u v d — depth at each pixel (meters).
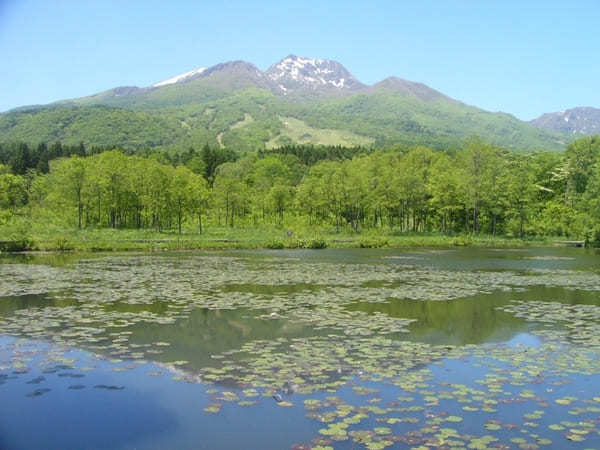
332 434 7.43
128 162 75.62
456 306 17.88
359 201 74.25
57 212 72.31
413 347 12.26
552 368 10.64
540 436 7.40
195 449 7.02
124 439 7.32
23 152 117.44
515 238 65.56
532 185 70.12
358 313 16.41
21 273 26.97
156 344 12.32
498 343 12.78
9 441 7.26
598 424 7.81
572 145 75.31
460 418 7.98
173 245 47.25
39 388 9.34
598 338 13.36
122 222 77.94
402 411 8.28
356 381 9.70
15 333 13.33
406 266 33.03
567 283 24.53
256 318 15.44
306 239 52.34
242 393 9.08
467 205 72.12
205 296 19.50
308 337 13.18
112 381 9.71
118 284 22.72
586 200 61.88
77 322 14.71
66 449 7.05
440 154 89.88
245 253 43.62
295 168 135.25
